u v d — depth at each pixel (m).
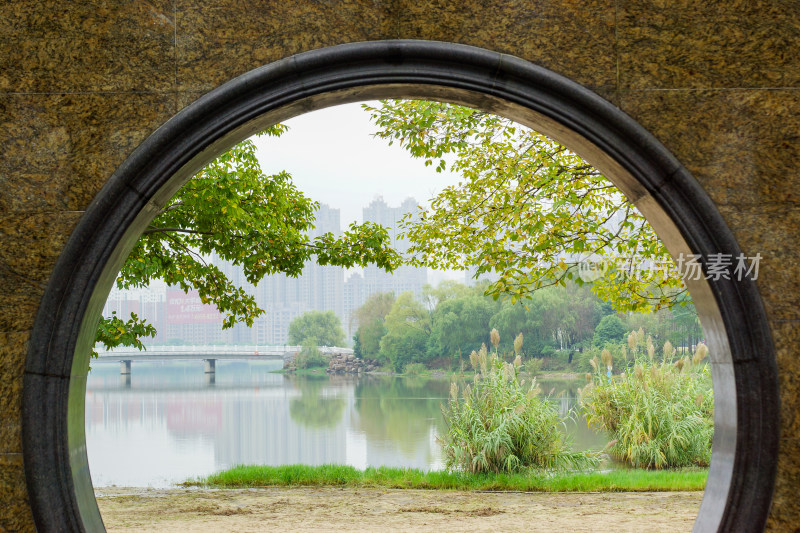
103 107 2.81
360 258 8.68
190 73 2.82
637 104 2.84
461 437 8.35
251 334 174.25
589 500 6.49
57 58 2.82
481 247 8.20
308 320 87.88
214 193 7.58
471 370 53.50
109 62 2.82
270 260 8.49
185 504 6.50
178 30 2.83
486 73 2.83
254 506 6.41
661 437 8.92
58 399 2.71
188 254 8.73
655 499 6.41
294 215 8.88
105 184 2.78
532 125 3.14
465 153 8.33
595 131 2.82
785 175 2.83
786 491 2.72
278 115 2.99
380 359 67.00
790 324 2.78
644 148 2.79
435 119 7.66
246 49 2.82
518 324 52.09
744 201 2.82
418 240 8.85
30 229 2.77
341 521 5.68
